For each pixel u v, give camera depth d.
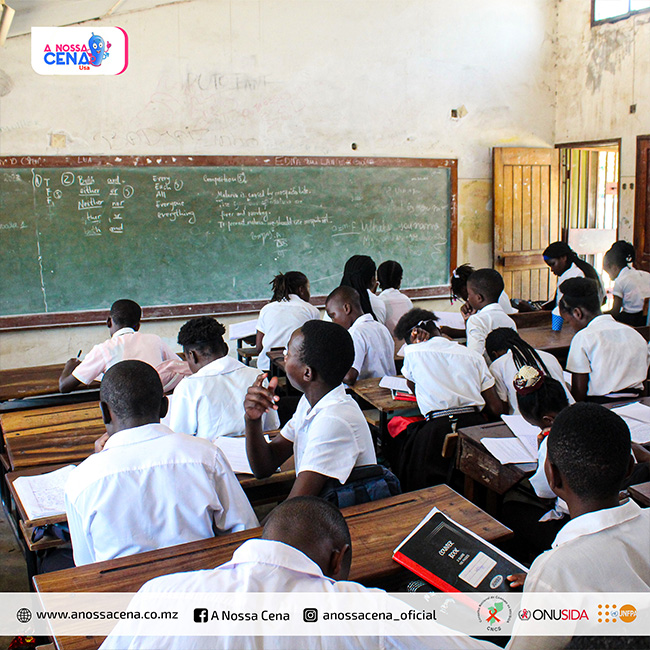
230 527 1.68
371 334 3.41
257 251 6.16
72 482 1.58
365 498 1.84
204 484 1.62
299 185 6.21
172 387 3.22
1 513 3.41
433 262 6.89
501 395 2.80
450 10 6.60
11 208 5.32
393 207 6.62
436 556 1.48
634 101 6.37
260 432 1.99
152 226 5.76
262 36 5.90
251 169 6.01
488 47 6.83
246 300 6.18
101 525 1.56
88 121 5.44
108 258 5.66
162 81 5.62
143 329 5.88
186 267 5.93
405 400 3.04
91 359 3.15
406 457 2.78
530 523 2.14
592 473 1.18
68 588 1.45
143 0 5.45
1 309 5.41
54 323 5.54
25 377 3.76
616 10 6.50
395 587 1.56
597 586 1.12
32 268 5.45
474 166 6.95
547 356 2.79
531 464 2.17
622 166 6.58
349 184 6.40
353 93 6.31
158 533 1.60
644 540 1.17
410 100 6.55
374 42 6.33
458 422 2.69
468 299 3.62
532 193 7.14
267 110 6.01
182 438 1.65
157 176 5.71
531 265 7.21
